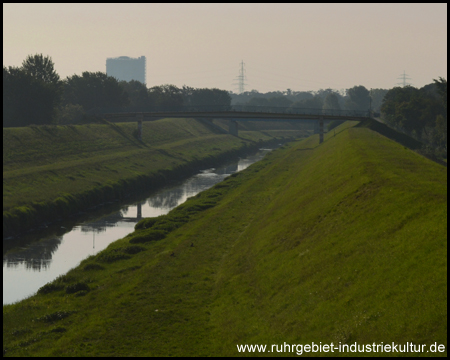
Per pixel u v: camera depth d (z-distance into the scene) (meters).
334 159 66.50
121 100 179.38
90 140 120.31
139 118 140.50
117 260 45.41
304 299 26.75
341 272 27.23
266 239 40.62
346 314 23.05
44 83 129.38
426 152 89.69
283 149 153.00
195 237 48.75
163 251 45.84
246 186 77.69
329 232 34.22
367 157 55.44
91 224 67.94
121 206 80.31
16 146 95.81
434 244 24.34
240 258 39.38
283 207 50.62
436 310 19.67
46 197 72.38
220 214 58.12
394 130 122.31
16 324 31.12
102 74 176.62
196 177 113.81
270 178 83.06
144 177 99.19
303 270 30.28
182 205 70.44
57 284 38.81
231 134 194.50
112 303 32.94
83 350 26.08
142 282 36.56
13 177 78.31
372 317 21.64
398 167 47.16
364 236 29.88
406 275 23.17
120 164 104.69
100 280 39.66
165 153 128.62
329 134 152.62
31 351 26.62
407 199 32.22
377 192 36.62
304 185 56.69
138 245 49.53
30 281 45.31
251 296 31.02
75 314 32.25
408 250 25.23
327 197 42.81
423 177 40.59
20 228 63.09
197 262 40.88
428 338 18.73
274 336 24.50
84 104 171.25
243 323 27.44
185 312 30.77
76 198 76.69
